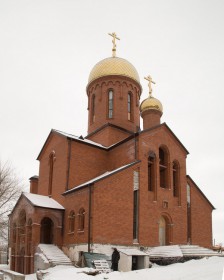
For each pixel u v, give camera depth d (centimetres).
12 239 2900
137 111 3681
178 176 3020
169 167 2966
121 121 3488
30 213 2614
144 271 1848
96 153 3106
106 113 3509
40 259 2361
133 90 3675
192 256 2398
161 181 3000
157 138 2939
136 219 2575
